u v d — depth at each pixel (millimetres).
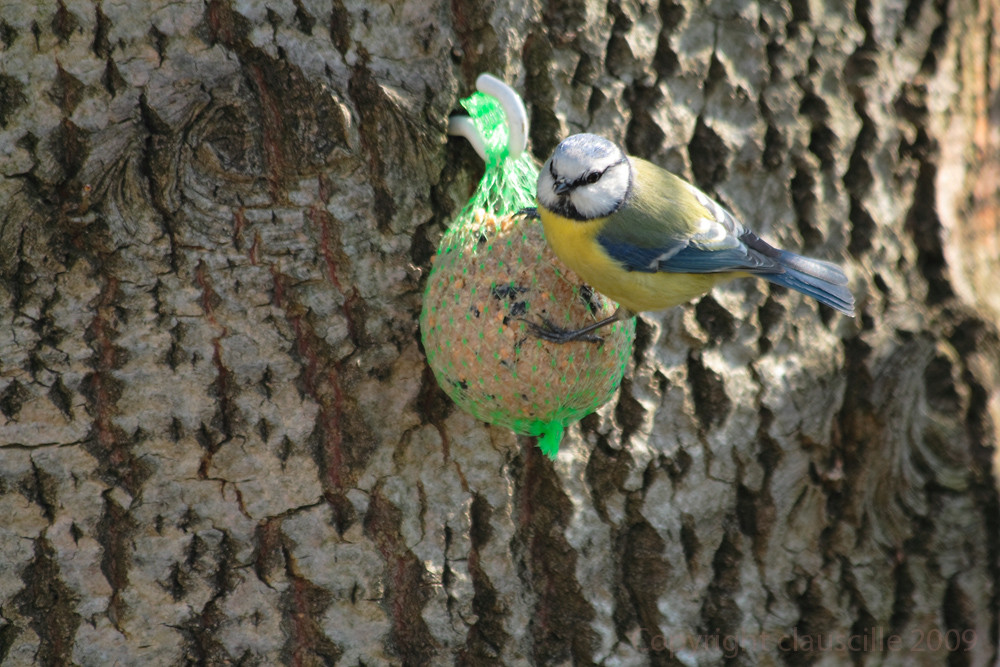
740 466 7152
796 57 7156
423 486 6520
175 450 6070
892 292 7508
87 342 5910
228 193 5969
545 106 6668
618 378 6305
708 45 6941
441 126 6387
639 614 7004
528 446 6707
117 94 5758
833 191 7355
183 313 6000
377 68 6191
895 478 7434
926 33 7559
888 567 7512
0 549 5918
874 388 7379
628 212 6148
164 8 5758
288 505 6266
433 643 6559
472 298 5914
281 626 6316
